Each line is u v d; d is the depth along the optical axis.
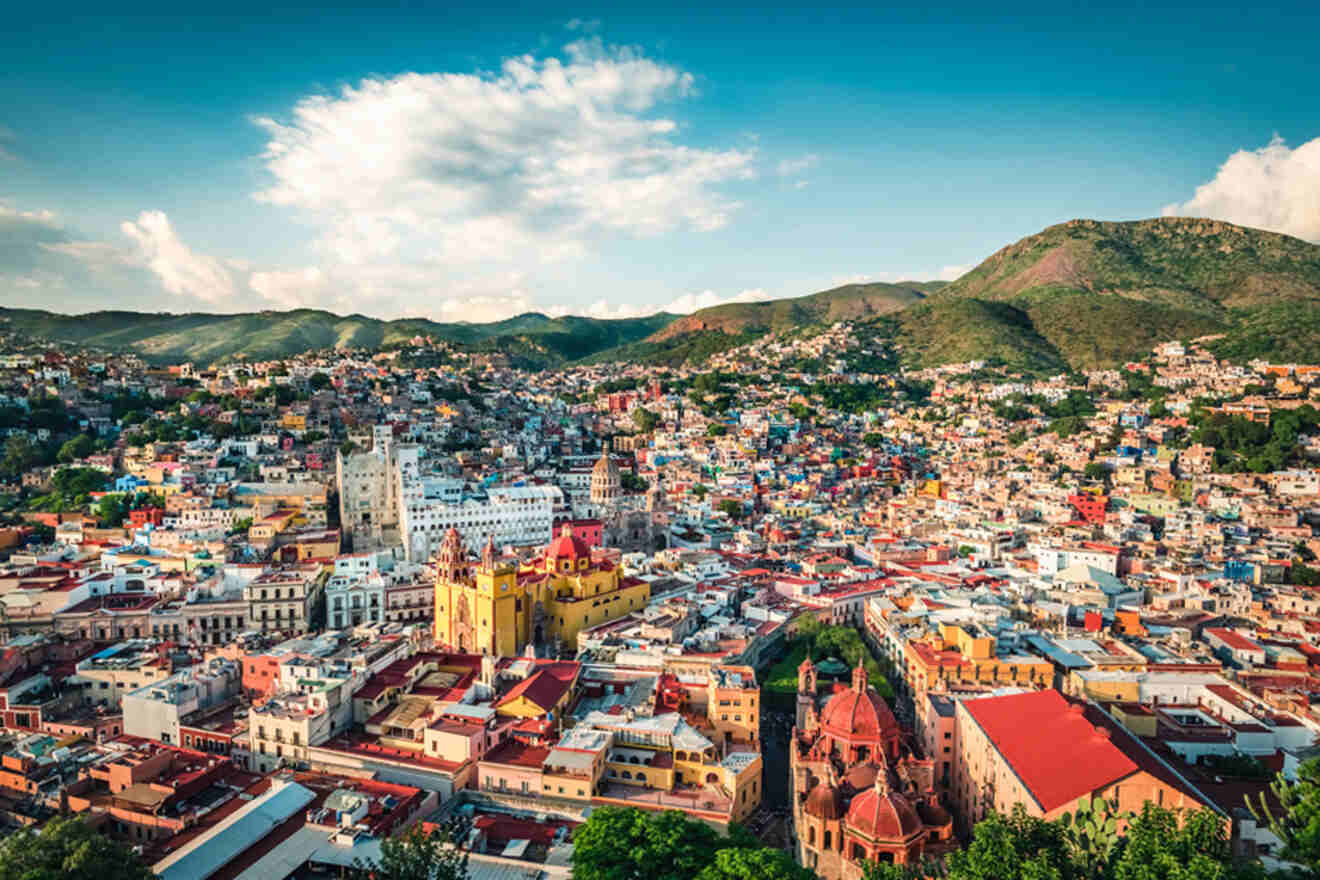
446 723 134.38
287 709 139.12
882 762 124.06
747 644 184.12
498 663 161.12
